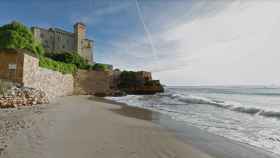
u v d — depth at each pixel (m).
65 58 45.19
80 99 25.69
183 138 7.21
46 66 21.98
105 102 23.39
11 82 13.08
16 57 14.02
